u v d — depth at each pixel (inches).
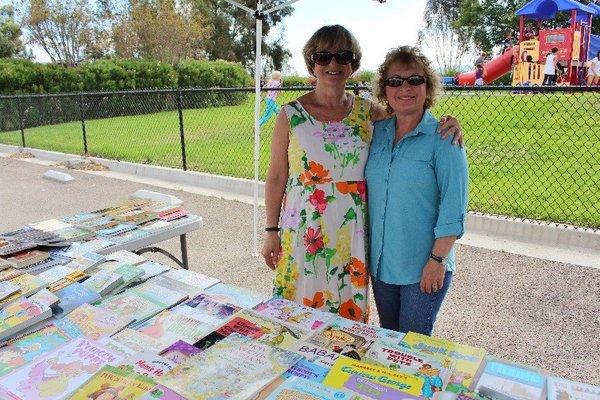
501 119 386.6
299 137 81.0
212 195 262.8
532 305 130.3
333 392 48.0
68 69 772.6
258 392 47.9
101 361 56.0
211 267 168.6
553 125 363.6
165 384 49.0
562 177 249.3
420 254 76.7
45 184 308.7
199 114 612.7
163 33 1088.2
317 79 81.5
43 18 1051.9
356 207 80.6
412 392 48.0
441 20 1454.2
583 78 712.4
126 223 116.4
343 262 81.7
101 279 78.3
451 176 70.9
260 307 68.2
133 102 687.7
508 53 865.5
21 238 99.0
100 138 496.4
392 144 77.0
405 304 79.5
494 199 218.2
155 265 88.0
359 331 60.9
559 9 683.4
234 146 391.2
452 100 421.4
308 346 57.2
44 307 67.5
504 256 163.2
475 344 113.7
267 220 91.7
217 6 1628.9
